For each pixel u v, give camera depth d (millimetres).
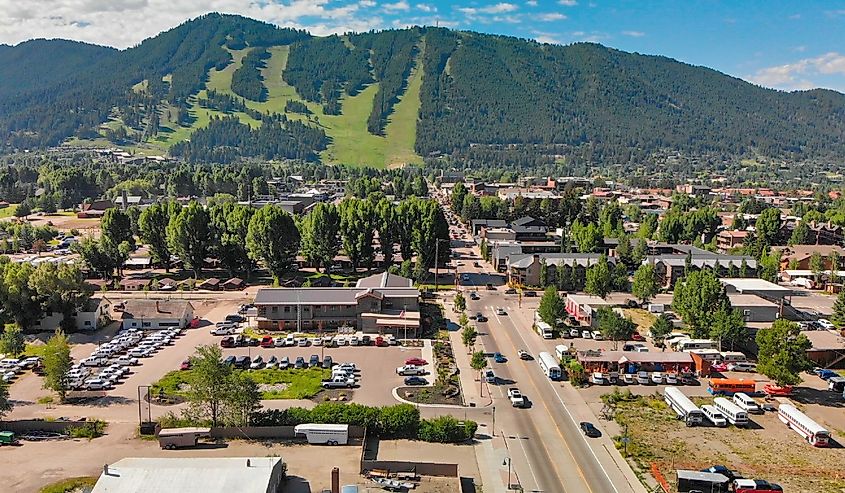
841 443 74062
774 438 75188
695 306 111500
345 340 109062
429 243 165500
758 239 197000
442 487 62500
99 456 67562
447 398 85562
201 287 150875
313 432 71125
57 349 85125
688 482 62625
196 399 72688
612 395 86438
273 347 107250
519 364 100062
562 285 150250
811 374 97562
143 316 118812
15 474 63469
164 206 176000
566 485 63688
